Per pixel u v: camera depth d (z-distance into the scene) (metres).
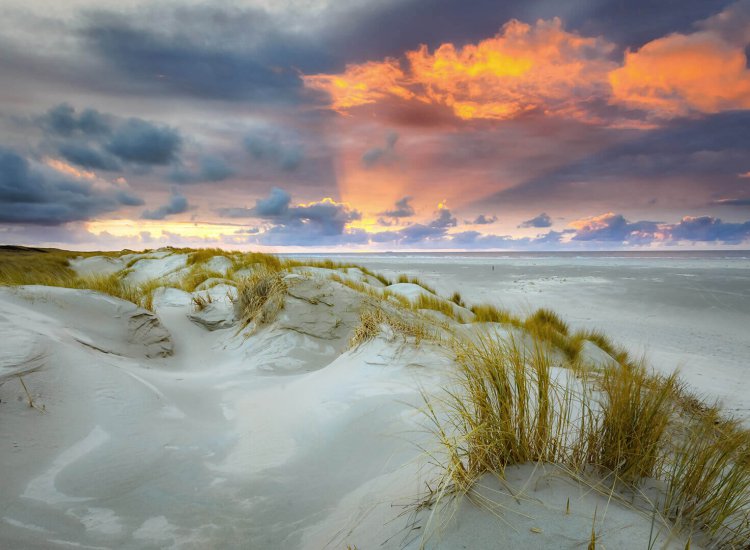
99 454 2.62
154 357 5.80
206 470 2.73
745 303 16.11
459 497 1.68
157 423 3.18
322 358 5.98
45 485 2.25
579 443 2.01
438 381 3.74
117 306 6.07
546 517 1.51
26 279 7.78
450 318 8.60
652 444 1.86
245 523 2.23
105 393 3.25
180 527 2.15
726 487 1.65
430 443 2.71
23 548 1.80
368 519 2.00
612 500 1.66
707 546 1.47
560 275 28.33
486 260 55.84
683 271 29.92
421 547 1.46
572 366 4.28
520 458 1.92
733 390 6.43
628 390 2.08
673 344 10.62
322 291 7.26
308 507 2.40
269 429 3.42
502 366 2.12
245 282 8.20
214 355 6.52
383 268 37.34
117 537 2.01
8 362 3.08
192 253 18.31
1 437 2.45
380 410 3.41
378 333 5.17
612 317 14.33
